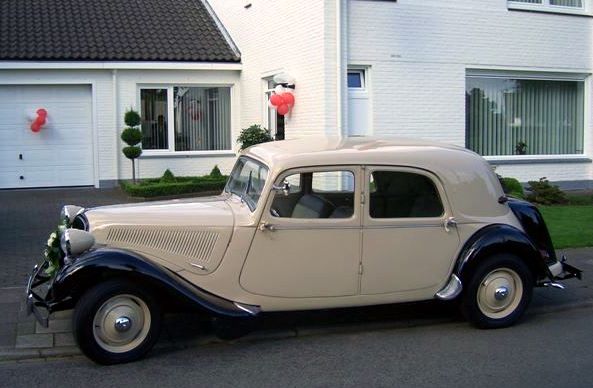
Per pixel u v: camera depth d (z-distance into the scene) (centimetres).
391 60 1354
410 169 626
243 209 618
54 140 1628
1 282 800
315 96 1322
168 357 585
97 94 1623
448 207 637
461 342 620
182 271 594
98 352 556
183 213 610
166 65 1638
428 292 638
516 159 1522
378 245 618
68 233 563
